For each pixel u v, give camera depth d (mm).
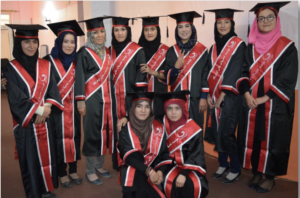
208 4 3879
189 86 2955
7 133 5168
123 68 3014
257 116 2723
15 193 2826
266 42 2656
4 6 11805
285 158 2670
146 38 3363
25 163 2389
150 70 2957
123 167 2289
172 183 2174
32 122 2375
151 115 2357
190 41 2961
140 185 2168
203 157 2270
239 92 2850
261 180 3059
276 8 2572
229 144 2920
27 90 2359
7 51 11695
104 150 2986
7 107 7801
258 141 2777
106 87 2922
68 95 2779
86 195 2756
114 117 3064
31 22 12258
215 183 3023
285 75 2510
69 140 2844
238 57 2852
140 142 2305
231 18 2900
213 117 3098
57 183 2594
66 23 2648
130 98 3029
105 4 5820
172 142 2312
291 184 2967
